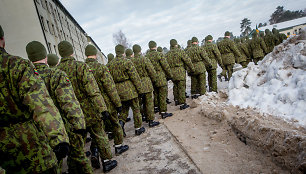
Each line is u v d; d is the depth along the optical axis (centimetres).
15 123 143
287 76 358
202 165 253
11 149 140
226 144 299
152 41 531
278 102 324
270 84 378
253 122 276
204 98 554
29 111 138
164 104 510
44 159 151
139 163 297
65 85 203
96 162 305
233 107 408
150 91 447
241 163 241
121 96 393
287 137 216
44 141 155
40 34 1358
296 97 304
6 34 1315
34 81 140
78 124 191
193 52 621
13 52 1317
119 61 389
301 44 365
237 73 481
